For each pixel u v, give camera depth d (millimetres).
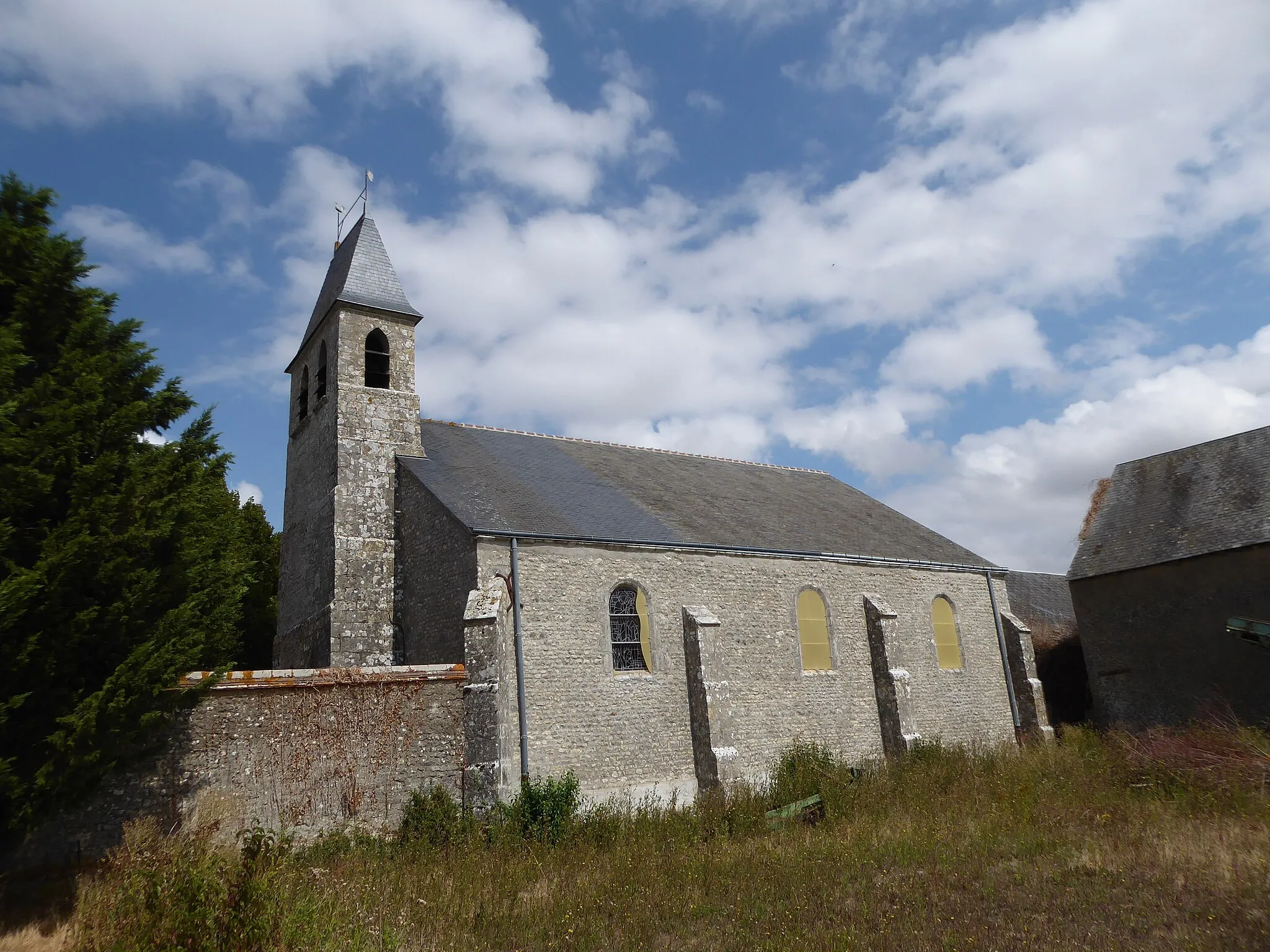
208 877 7504
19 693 9289
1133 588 23828
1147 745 15078
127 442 11086
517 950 8711
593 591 17172
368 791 13641
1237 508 23000
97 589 10008
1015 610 30578
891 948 7934
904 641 22391
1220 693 21656
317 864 11852
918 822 12906
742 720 18453
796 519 23578
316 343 21812
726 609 19062
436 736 14438
